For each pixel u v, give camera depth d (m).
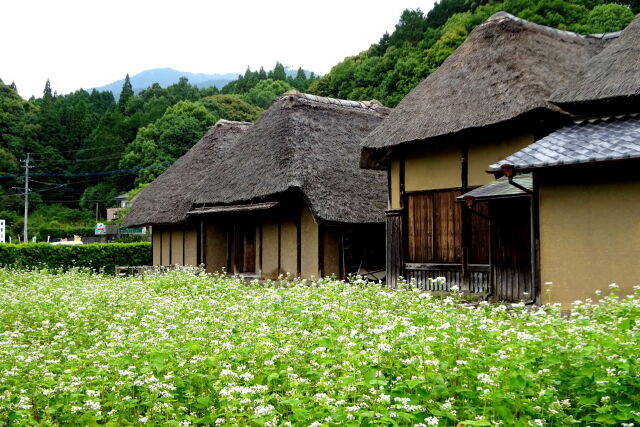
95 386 4.23
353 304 6.33
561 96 8.95
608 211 7.77
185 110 47.03
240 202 15.74
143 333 5.16
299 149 15.21
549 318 4.91
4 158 53.06
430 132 10.98
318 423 3.18
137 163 46.62
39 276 13.20
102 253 23.91
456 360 4.01
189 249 19.64
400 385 3.70
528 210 9.24
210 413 3.89
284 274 15.41
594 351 3.99
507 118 9.88
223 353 4.46
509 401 3.61
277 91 61.56
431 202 11.55
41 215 53.22
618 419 3.58
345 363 3.86
